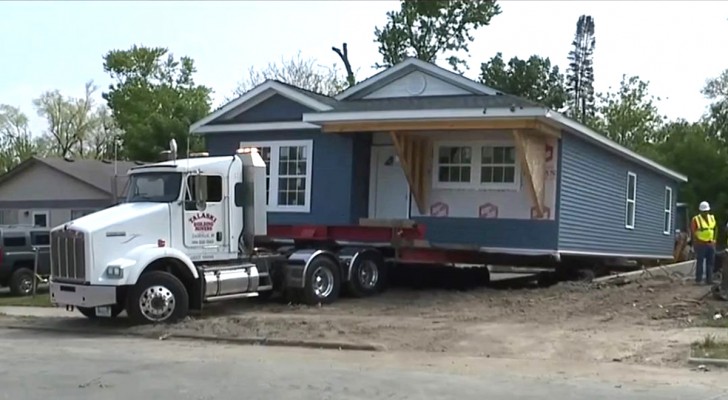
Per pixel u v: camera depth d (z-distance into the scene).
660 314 15.50
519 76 57.16
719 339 12.84
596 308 16.41
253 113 23.00
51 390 9.47
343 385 9.75
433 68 21.89
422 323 15.16
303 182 22.17
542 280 22.84
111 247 15.43
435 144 20.95
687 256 30.91
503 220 19.97
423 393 9.26
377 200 21.81
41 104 73.44
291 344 13.53
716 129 54.44
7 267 24.88
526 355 12.17
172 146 16.73
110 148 65.38
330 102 21.95
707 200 46.00
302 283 17.98
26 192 41.75
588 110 77.12
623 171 24.34
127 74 70.81
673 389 9.57
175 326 15.28
